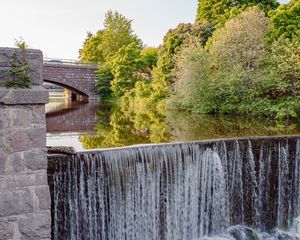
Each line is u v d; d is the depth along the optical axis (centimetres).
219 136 1298
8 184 518
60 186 741
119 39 5716
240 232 956
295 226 1037
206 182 944
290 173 1040
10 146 515
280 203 1041
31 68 534
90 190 777
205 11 3875
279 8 2430
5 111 509
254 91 1978
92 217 788
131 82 3809
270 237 987
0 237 520
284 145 1020
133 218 848
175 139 1236
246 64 2128
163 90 2870
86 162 766
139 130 1448
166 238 902
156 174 869
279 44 2048
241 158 981
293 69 1867
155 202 873
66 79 3762
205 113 2125
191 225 939
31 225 534
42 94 522
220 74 2131
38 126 528
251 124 1588
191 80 2212
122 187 820
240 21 2262
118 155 807
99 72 4003
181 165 902
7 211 520
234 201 990
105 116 2036
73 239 770
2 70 516
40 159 532
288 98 1855
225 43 2195
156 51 4153
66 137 1255
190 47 2392
